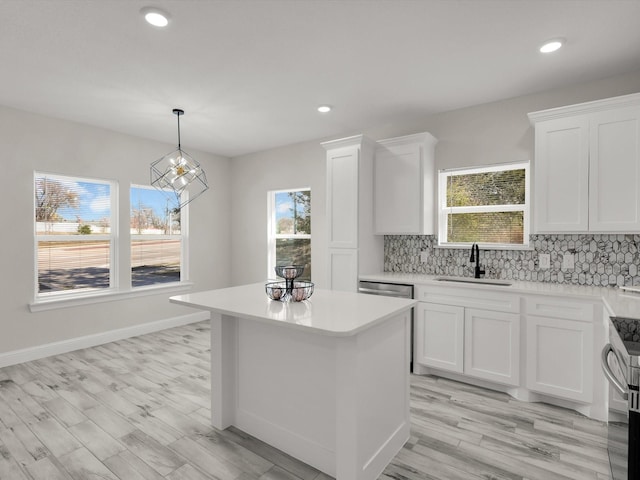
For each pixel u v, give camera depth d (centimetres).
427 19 211
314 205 473
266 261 527
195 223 523
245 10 202
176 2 194
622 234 280
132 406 265
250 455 208
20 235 359
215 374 235
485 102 340
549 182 278
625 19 210
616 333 167
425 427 238
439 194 374
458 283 303
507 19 211
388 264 407
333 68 272
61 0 192
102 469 195
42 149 373
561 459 204
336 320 172
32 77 286
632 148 248
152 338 441
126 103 341
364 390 179
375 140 414
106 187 430
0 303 347
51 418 247
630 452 141
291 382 207
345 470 176
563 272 305
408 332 223
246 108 355
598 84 291
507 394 287
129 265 445
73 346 393
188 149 514
